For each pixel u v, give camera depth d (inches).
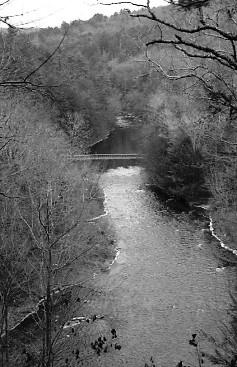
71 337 617.3
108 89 3056.1
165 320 831.7
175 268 1053.8
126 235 1267.2
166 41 148.3
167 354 731.4
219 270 1031.0
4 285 369.1
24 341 647.1
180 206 1557.6
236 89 175.8
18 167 523.8
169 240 1230.9
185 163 1589.6
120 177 1983.3
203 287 954.7
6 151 517.7
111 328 783.1
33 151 741.3
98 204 1418.6
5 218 386.9
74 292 468.4
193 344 737.6
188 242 1211.9
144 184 1865.2
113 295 886.4
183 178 1608.0
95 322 781.9
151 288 954.1
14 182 465.7
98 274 967.6
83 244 582.2
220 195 1214.3
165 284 975.6
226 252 1122.0
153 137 1818.4
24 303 668.7
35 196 441.1
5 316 374.3
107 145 2662.4
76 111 2206.0
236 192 1154.0
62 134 1573.6
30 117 1192.8
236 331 464.1
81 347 701.9
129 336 778.2
